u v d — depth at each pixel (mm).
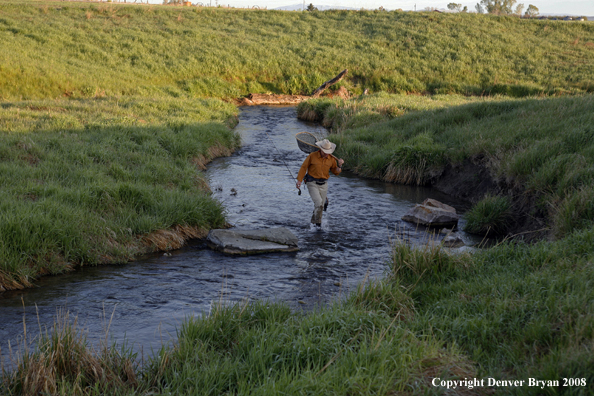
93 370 3371
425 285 5215
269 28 44750
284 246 7234
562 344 3387
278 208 9516
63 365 3400
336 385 3025
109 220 6980
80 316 4723
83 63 28547
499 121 13367
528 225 8055
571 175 7633
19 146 9773
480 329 3844
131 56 32594
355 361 3285
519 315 3973
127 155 10680
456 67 37156
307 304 5203
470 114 15133
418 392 3006
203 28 41719
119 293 5379
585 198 6652
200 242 7523
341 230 8258
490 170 10141
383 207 9914
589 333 3377
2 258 5484
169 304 5113
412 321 4230
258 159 14625
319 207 8328
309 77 34750
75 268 6172
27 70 23391
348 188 11602
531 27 48969
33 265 5816
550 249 5504
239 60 35062
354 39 42750
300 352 3498
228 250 6965
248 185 11320
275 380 3168
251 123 22141
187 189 9352
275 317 4359
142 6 46500
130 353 3645
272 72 34844
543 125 11164
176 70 31562
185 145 12766
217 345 3939
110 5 44969
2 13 35562
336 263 6652
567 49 42219
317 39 42562
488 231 8016
